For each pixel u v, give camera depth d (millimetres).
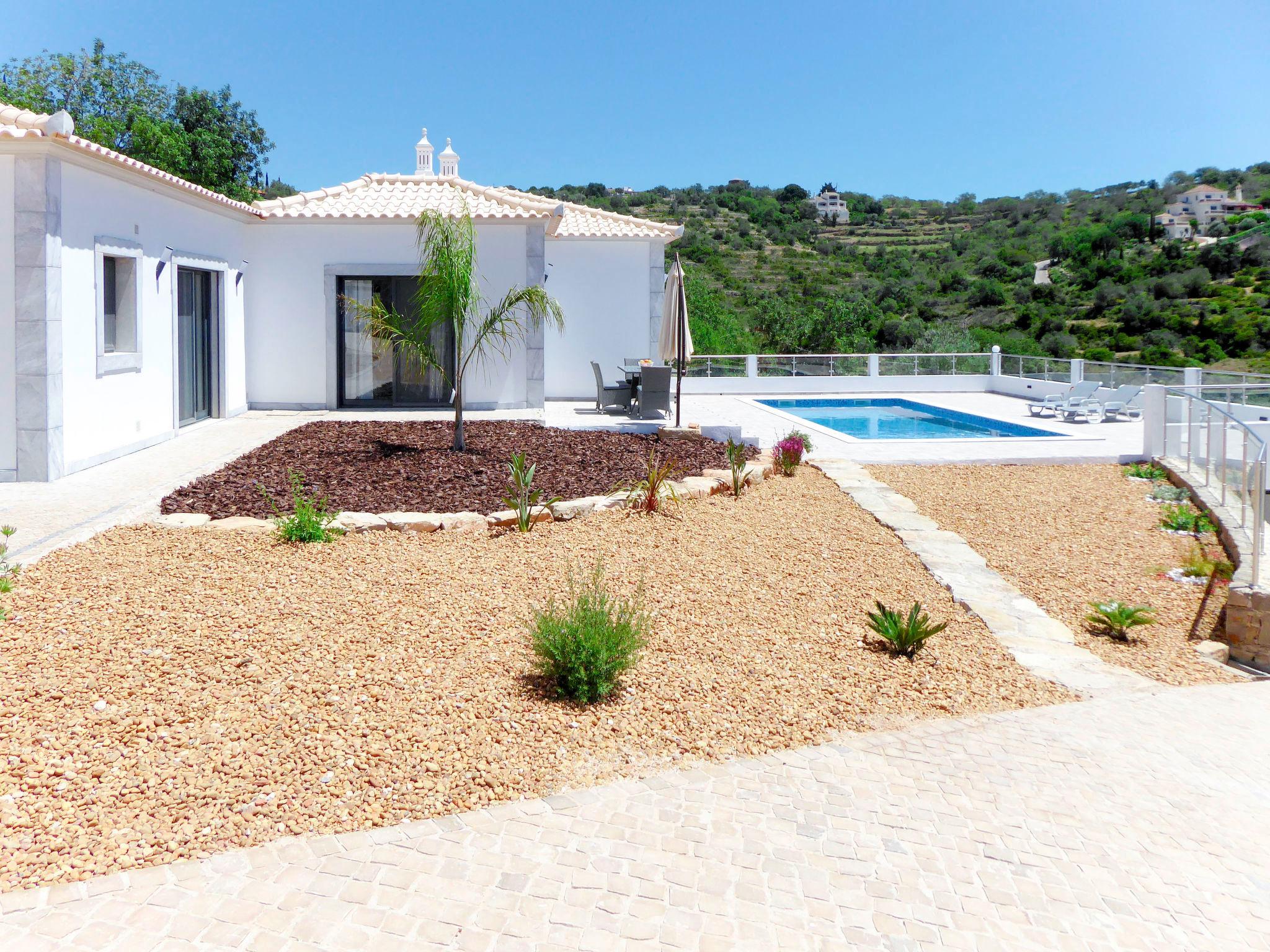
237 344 15555
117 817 3891
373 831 3902
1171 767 4930
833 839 4020
